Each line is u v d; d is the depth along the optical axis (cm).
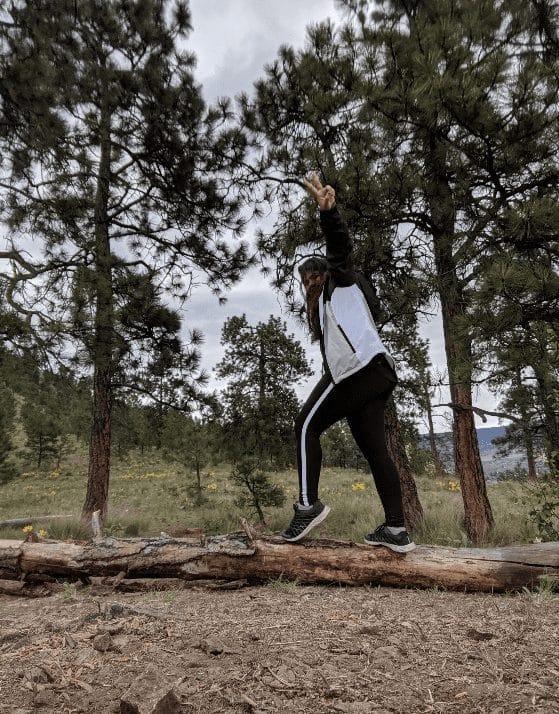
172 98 1081
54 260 1117
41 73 912
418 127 663
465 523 815
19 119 967
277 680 183
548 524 575
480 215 689
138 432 1245
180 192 1182
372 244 744
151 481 2616
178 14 1140
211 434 1280
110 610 271
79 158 1098
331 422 311
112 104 1084
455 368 697
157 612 271
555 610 265
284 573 348
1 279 995
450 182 764
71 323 963
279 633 232
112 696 176
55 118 972
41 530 1030
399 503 330
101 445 1171
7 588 383
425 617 254
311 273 306
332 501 1352
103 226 1188
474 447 829
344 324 288
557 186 684
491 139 627
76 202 1098
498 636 220
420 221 799
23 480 3161
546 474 584
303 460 323
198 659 203
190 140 1105
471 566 328
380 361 290
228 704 168
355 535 890
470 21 655
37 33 902
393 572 332
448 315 759
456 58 620
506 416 761
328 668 192
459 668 189
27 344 932
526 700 163
